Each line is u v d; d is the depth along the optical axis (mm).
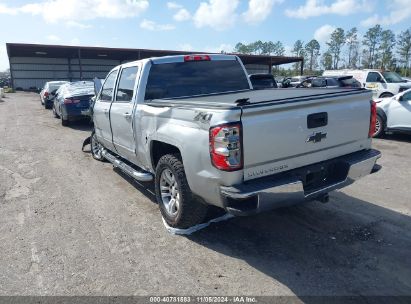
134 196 5449
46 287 3215
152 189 5746
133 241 4020
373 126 4184
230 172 3105
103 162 7578
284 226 4281
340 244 3834
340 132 3781
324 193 3656
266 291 3090
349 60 98750
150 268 3479
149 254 3734
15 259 3693
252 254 3682
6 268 3533
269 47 114500
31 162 7672
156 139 4082
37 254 3785
